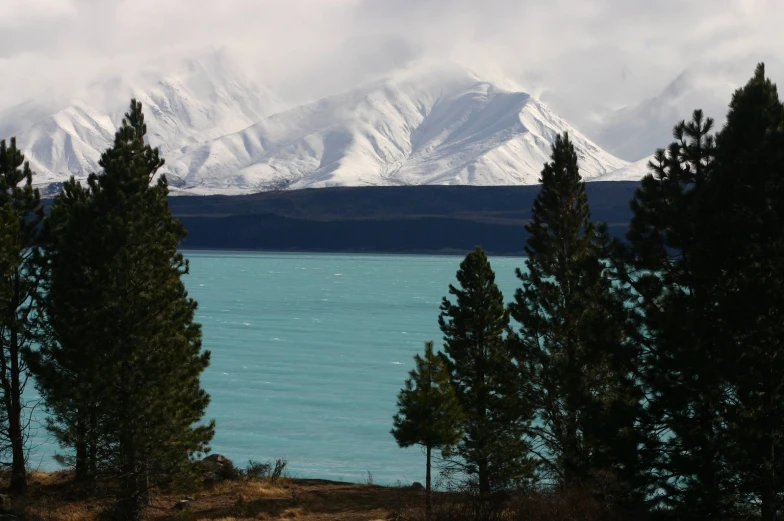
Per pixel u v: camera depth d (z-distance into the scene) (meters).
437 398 77.00
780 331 48.53
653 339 54.41
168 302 69.00
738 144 51.62
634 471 52.47
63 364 68.31
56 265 76.06
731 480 50.12
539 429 85.88
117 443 70.81
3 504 70.12
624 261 55.59
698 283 52.19
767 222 49.28
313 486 94.31
